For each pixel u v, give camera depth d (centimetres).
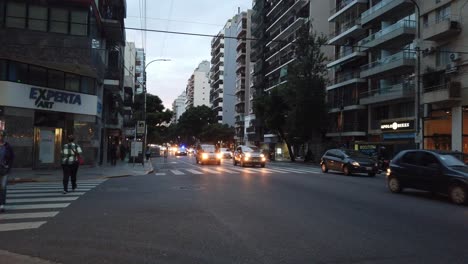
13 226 797
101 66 2825
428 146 3394
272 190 1434
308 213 961
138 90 8719
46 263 562
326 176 2173
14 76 2289
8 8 2308
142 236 720
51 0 2373
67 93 2525
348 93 4916
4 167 956
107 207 1031
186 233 745
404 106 3922
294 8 7062
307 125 4800
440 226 823
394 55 3884
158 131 6762
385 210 1016
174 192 1366
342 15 5212
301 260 585
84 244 664
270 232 759
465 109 3003
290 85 4950
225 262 573
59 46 2364
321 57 4928
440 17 3275
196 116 10775
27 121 2320
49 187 1508
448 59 3166
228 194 1311
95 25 2650
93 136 2714
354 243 681
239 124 10444
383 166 2939
